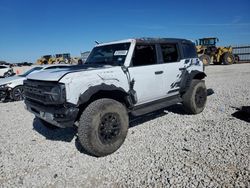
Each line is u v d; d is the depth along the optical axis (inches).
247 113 240.7
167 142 190.2
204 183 131.6
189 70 256.2
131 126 233.8
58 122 165.9
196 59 272.4
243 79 539.5
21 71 1402.6
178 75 242.7
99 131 167.3
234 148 171.8
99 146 167.2
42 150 188.7
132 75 197.3
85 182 140.6
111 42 227.6
